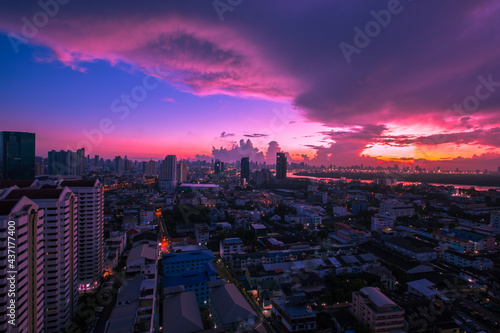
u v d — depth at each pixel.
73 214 106.62
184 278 122.12
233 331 88.38
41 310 82.94
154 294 108.50
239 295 104.62
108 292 126.88
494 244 186.88
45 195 96.94
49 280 95.00
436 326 99.12
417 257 162.50
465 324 102.94
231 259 158.88
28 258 75.38
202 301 119.56
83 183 130.25
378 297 101.88
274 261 159.25
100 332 100.25
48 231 95.00
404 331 96.31
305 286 125.19
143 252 134.88
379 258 166.38
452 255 164.62
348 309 115.62
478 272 141.12
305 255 164.25
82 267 127.44
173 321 88.88
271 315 111.56
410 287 129.88
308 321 97.12
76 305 109.81
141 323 88.31
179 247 172.88
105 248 153.75
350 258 154.62
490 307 116.94
